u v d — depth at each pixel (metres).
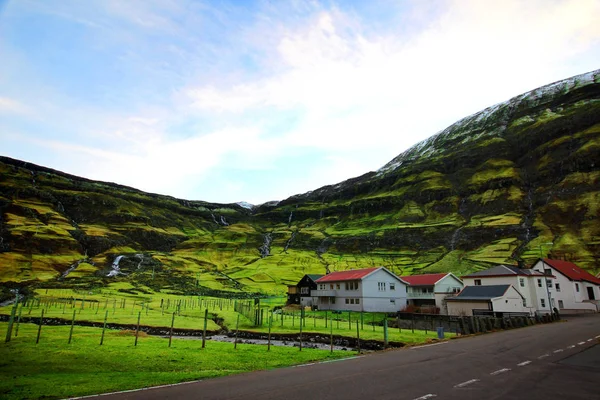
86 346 27.42
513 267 74.75
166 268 160.12
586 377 14.74
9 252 147.25
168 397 12.18
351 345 35.00
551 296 73.06
